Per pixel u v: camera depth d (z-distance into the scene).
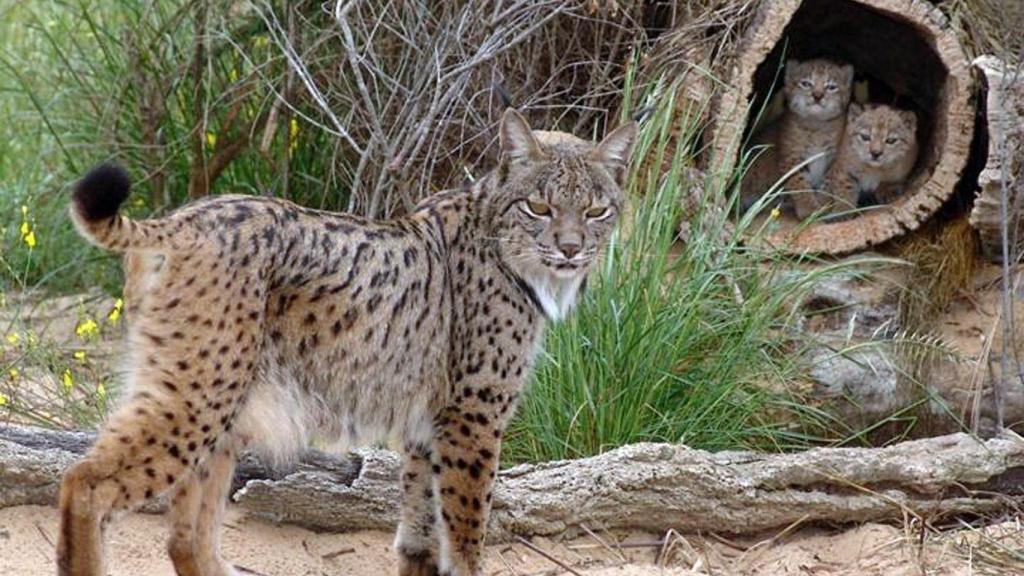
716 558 10.27
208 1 14.11
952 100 13.23
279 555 9.70
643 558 10.26
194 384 7.97
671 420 11.30
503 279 9.23
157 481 7.97
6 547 9.23
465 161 13.34
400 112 12.82
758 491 10.38
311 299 8.34
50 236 14.67
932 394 12.32
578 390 11.22
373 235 8.67
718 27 13.35
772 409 12.09
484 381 9.20
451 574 9.34
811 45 15.64
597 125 13.34
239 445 8.91
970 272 13.49
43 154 15.43
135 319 8.09
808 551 10.38
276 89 14.05
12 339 12.38
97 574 7.86
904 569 9.91
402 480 9.53
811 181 15.20
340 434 8.75
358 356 8.57
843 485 10.50
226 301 8.02
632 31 13.23
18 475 9.50
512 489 10.13
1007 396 12.54
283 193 13.94
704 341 11.78
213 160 14.38
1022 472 10.78
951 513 10.64
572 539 10.27
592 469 10.27
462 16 12.42
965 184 13.77
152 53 14.48
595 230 9.53
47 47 16.23
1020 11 13.37
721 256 12.27
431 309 8.92
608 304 11.34
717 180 12.66
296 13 13.73
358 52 13.46
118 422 7.95
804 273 12.63
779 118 15.24
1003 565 9.89
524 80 13.50
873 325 13.00
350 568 9.77
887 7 13.20
